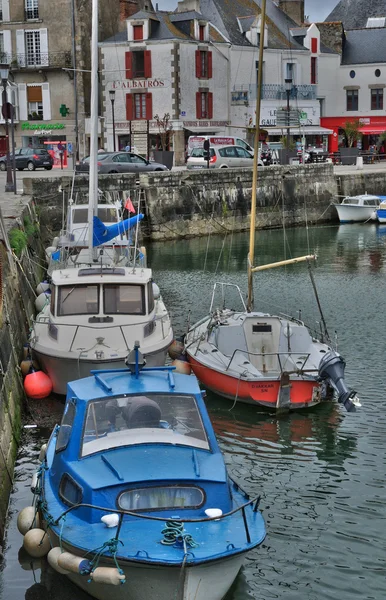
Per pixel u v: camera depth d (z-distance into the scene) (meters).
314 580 9.83
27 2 56.81
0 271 14.05
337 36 69.38
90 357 15.42
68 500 9.16
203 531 8.49
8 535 10.71
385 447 13.90
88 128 57.75
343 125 67.62
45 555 9.71
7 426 12.68
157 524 8.54
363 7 83.38
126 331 16.08
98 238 19.89
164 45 56.16
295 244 40.38
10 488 11.95
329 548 10.53
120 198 40.50
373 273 31.12
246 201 46.19
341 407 15.87
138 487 8.78
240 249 38.84
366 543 10.66
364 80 68.88
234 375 15.62
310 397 15.48
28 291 21.06
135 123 57.59
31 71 57.34
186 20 57.84
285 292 27.53
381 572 9.99
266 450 13.83
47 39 56.72
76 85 54.16
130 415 9.73
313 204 49.78
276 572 10.00
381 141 67.12
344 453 13.65
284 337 16.80
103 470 9.06
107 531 8.49
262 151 53.16
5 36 57.12
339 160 62.50
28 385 15.77
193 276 31.11
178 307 25.09
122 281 16.55
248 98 61.12
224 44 59.78
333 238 42.59
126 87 57.53
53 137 58.12
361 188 52.72
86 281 16.48
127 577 8.16
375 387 16.80
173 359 17.81
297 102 63.56
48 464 10.45
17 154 50.31
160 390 9.96
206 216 44.19
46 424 14.77
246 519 8.84
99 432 9.63
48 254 28.33
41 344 16.06
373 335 21.09
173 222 42.75
